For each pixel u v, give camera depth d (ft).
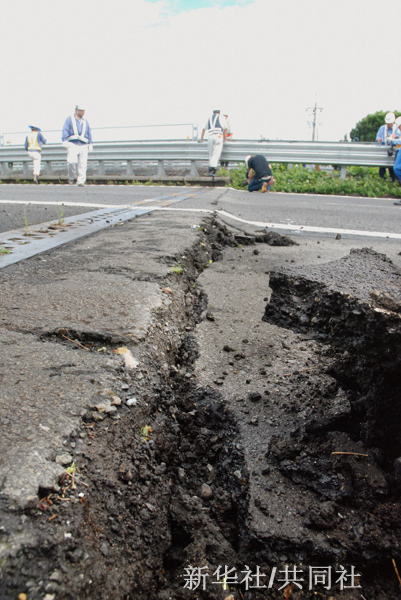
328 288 5.68
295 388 6.10
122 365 5.40
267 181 36.19
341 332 4.91
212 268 11.09
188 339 7.30
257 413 5.65
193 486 4.75
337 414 5.27
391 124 38.93
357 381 5.47
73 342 5.81
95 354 5.51
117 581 3.23
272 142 41.70
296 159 41.47
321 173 42.32
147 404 5.16
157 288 7.97
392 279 6.38
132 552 3.56
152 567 3.66
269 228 17.53
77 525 3.27
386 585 3.92
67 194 28.19
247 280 10.26
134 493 3.98
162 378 5.90
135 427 4.68
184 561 3.98
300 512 4.31
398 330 4.16
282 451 4.88
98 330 6.04
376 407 4.79
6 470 3.41
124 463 4.14
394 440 4.78
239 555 4.10
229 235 14.88
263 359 6.84
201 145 42.75
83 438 4.06
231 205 23.94
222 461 5.14
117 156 45.32
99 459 3.97
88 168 48.67
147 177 43.88
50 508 3.28
